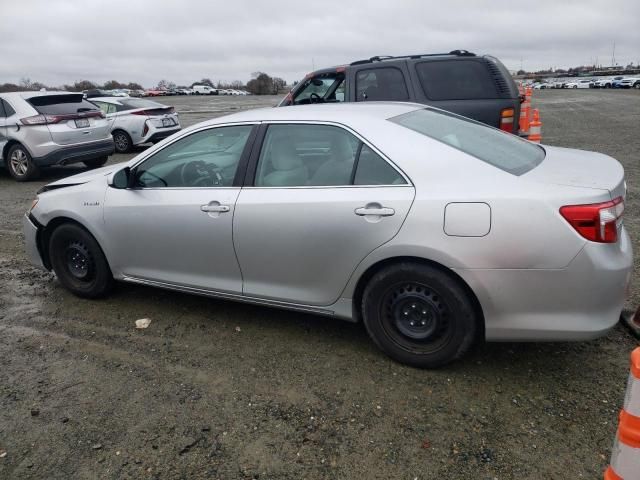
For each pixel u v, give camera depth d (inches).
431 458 101.7
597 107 1019.9
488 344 140.8
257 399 121.9
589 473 96.3
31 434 113.0
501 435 106.8
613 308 113.8
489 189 115.5
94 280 176.6
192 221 149.1
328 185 132.8
